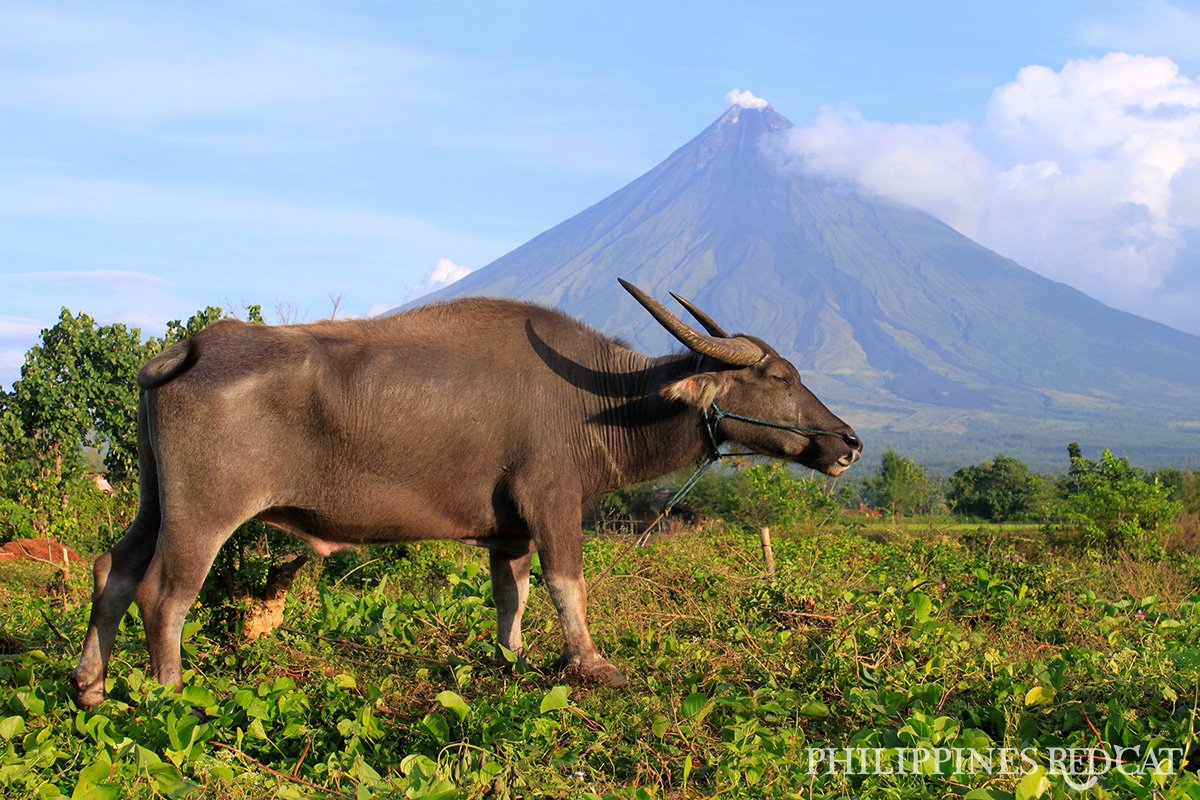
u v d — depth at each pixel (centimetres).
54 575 1280
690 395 742
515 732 564
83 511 1736
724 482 2830
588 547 1275
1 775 485
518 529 729
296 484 669
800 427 785
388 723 609
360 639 810
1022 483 3950
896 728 593
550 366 730
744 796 500
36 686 630
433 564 1229
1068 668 677
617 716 607
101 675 648
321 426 665
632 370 757
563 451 727
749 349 771
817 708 607
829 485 2691
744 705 598
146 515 670
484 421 704
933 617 845
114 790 468
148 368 639
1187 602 1008
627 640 791
